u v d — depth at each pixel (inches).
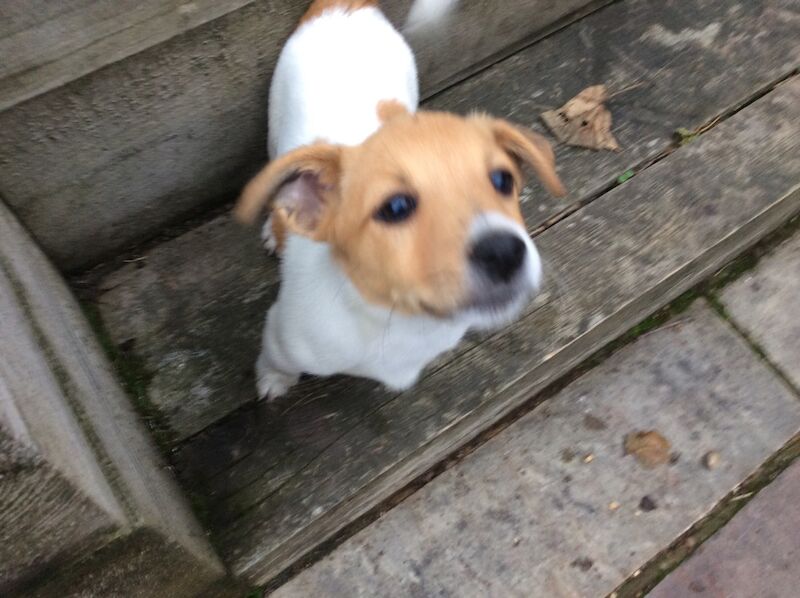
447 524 16.3
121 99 14.0
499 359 16.3
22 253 13.3
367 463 15.0
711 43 20.9
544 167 11.7
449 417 15.7
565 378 18.3
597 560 16.2
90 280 16.7
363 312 11.7
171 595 12.2
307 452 15.0
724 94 20.1
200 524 13.6
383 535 16.1
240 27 14.5
